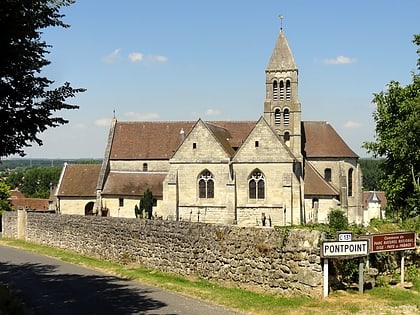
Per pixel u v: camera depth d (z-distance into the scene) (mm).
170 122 73812
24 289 22219
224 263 21672
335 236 17797
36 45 14500
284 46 67938
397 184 43250
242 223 58156
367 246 17344
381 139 46469
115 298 19672
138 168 70750
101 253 33688
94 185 73125
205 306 17688
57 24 14656
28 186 182625
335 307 15836
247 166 58406
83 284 23359
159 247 27188
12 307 16188
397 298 16609
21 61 14039
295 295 17891
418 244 19703
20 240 49875
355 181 66812
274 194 57719
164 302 18609
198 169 59812
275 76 67250
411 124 41250
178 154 60469
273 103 67000
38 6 13852
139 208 66000
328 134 68000
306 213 60062
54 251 38719
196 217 59625
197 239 23766
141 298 19531
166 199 60438
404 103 43344
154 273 26234
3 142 14836
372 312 15180
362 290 17297
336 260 17641
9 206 87125
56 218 41938
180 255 25125
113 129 73625
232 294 19453
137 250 29500
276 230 19109
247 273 20266
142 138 72312
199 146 59969
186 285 22062
